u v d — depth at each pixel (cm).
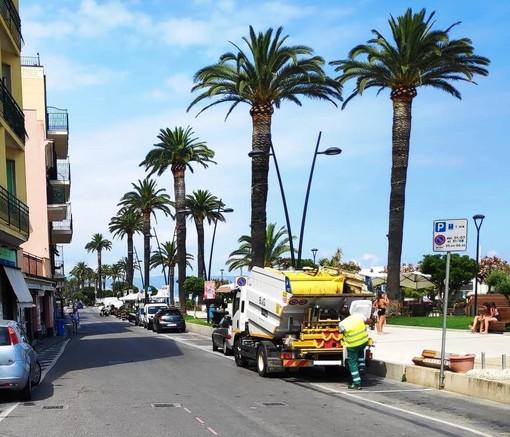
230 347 2094
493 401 1082
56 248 5784
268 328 1509
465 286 5403
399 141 3086
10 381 1077
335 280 1469
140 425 875
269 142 2955
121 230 8369
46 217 3825
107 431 835
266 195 2942
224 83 2953
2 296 2273
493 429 836
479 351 1653
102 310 10081
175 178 5088
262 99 2938
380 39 3017
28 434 819
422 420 905
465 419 912
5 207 2028
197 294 5962
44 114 4375
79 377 1510
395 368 1423
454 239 1183
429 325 2641
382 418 924
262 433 816
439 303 4362
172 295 6669
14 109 2262
